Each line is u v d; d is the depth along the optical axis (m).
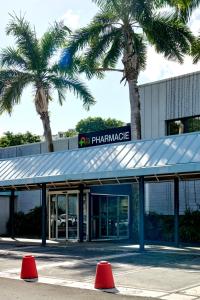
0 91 32.22
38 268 14.87
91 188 26.33
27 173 24.48
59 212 27.09
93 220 26.52
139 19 26.03
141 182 19.69
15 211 35.31
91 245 22.95
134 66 27.33
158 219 25.02
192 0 23.72
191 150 17.95
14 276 13.54
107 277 11.49
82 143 31.62
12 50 32.91
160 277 12.91
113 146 21.80
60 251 20.30
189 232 22.95
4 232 33.84
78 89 32.31
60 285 11.99
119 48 28.62
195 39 26.67
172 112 27.48
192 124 26.66
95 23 28.20
